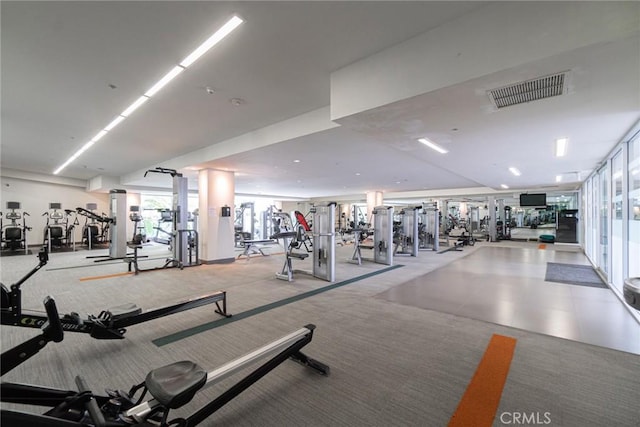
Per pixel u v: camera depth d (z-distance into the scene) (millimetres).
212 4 2047
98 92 3510
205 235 7242
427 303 4004
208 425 1674
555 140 4145
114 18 2193
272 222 11797
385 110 2850
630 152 3980
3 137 5531
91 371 2256
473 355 2490
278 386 2061
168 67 2941
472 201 16594
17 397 1438
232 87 3396
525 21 1999
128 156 7246
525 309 3729
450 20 2291
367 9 2125
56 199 11570
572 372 2217
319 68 2988
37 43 2516
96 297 4293
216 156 6043
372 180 10234
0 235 9195
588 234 8562
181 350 2611
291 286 5004
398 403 1865
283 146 4996
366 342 2756
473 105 2766
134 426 1421
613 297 4270
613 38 1729
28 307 3844
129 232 12977
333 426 1668
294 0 2016
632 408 1797
